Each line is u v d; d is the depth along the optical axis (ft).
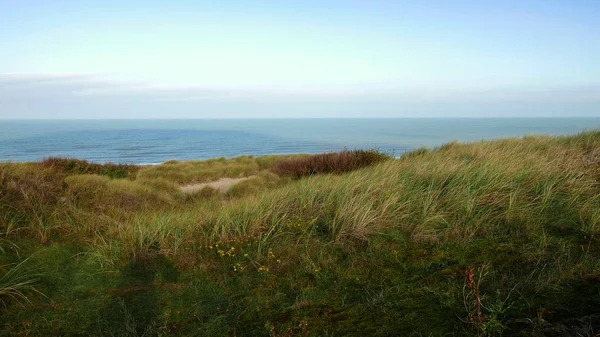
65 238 16.99
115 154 287.89
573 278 10.74
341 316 10.08
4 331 10.13
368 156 46.01
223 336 9.53
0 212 17.90
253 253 15.19
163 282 13.23
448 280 11.55
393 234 16.22
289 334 9.27
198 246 16.25
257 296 11.76
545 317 8.79
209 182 57.21
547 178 20.72
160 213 22.68
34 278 13.03
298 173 46.98
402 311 10.04
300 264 14.08
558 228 15.66
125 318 10.61
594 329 7.96
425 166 25.29
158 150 355.77
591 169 22.98
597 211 16.24
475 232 16.03
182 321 10.46
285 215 18.28
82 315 10.95
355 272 13.09
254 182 43.04
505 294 10.22
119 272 13.91
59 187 25.39
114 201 27.43
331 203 19.40
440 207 18.81
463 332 8.65
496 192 19.38
